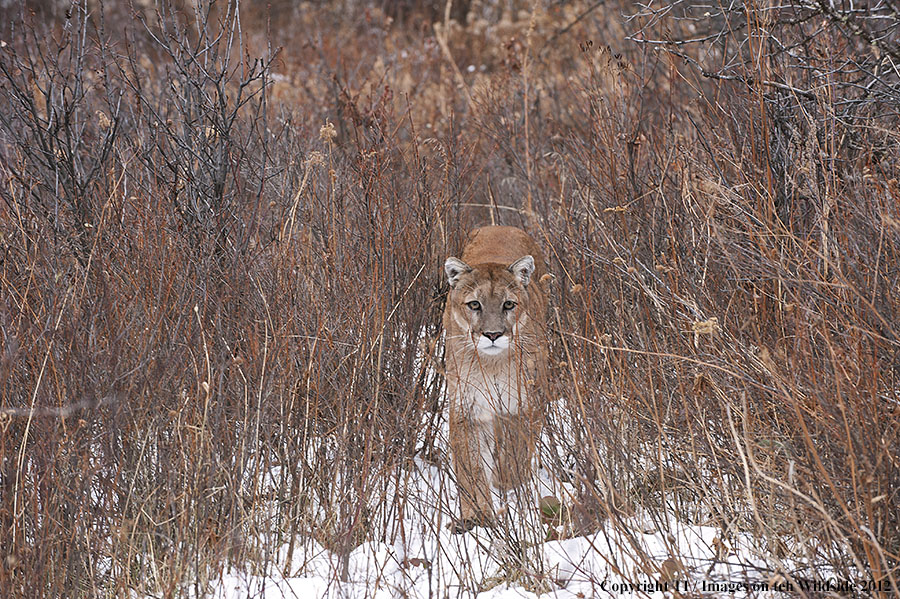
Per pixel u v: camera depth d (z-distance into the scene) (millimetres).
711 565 7992
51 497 8195
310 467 9867
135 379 8688
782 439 8648
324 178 12891
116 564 8516
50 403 8555
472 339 10750
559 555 8945
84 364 8562
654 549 8844
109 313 9141
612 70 13906
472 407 10664
